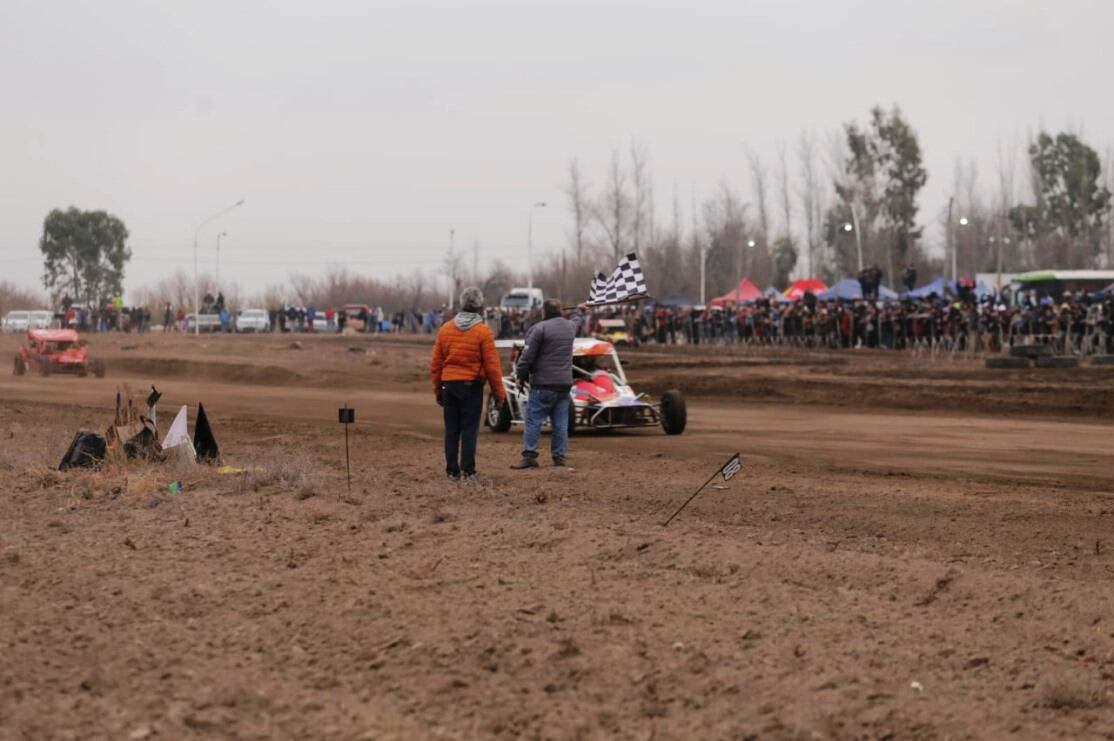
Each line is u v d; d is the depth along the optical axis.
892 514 13.09
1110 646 7.74
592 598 8.88
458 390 15.39
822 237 97.12
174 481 14.45
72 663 7.52
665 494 14.49
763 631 8.05
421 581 9.48
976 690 6.95
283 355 51.88
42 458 17.06
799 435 22.53
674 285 102.81
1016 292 61.88
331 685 7.18
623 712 6.66
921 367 39.22
